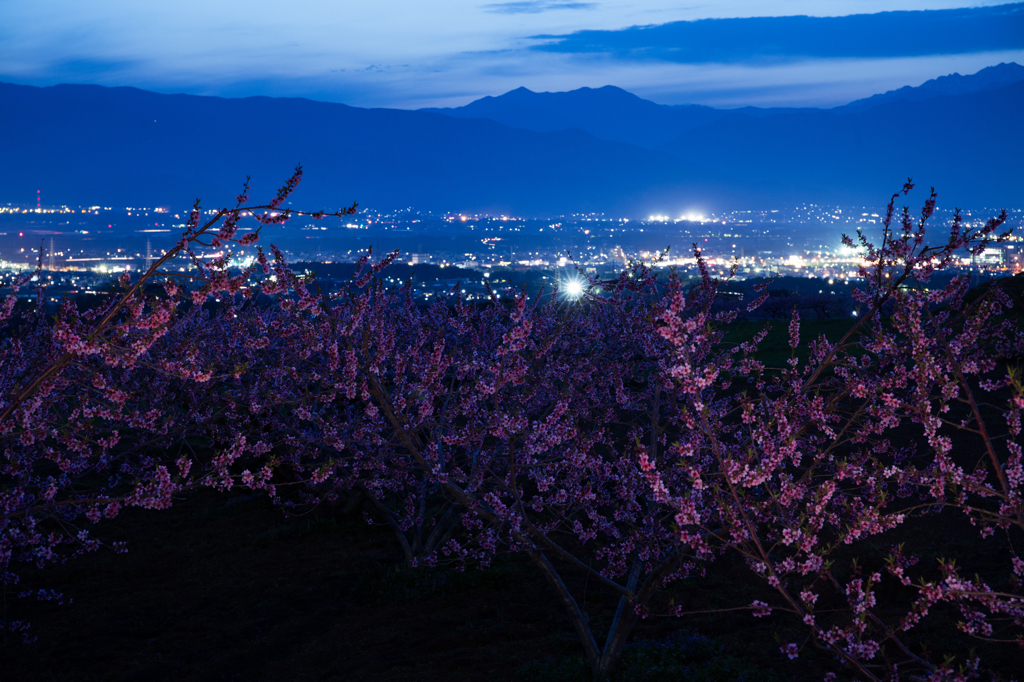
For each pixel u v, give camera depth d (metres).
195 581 11.70
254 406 9.85
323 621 10.26
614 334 11.27
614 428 14.86
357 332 8.81
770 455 5.32
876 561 10.26
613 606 10.06
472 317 12.32
